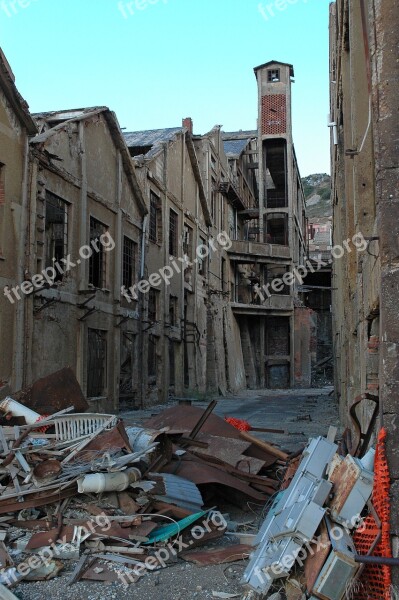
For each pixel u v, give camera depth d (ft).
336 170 51.13
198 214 110.11
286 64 154.71
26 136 47.91
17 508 18.39
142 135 101.96
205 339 111.24
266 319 149.48
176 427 28.37
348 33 30.50
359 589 12.59
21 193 47.26
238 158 152.46
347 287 36.70
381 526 12.14
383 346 12.70
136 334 75.20
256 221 169.58
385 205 12.99
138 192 74.95
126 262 73.56
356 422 16.20
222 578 15.72
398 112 13.04
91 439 22.31
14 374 45.52
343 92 32.65
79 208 58.23
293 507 14.16
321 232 259.80
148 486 19.49
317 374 159.22
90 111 61.46
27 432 22.77
